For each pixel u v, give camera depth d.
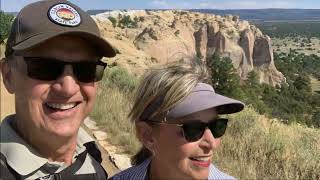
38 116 0.54
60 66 0.53
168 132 0.57
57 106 0.54
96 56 0.56
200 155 0.57
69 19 0.51
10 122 0.56
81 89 0.55
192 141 0.56
